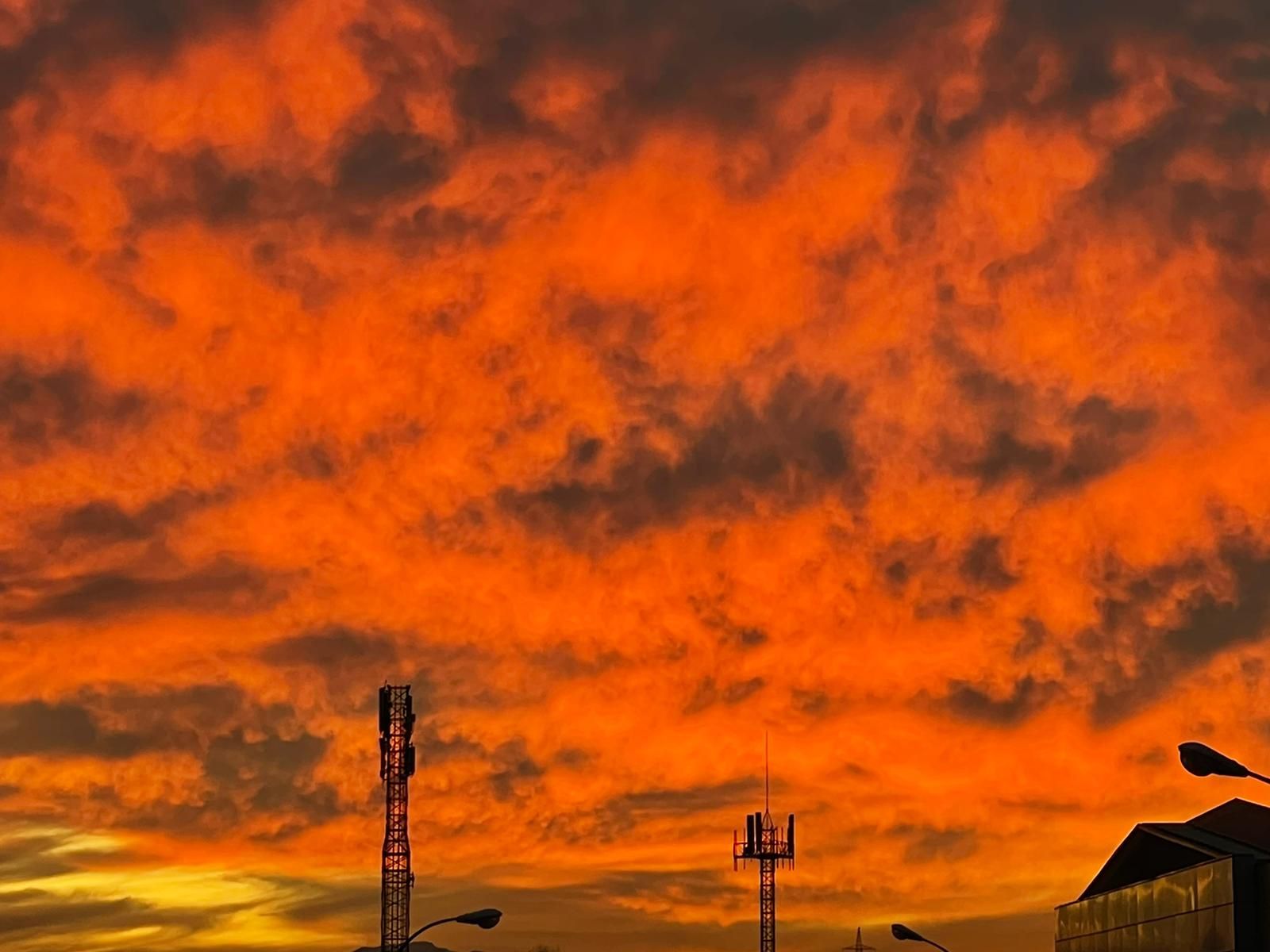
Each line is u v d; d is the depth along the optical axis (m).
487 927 63.28
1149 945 79.06
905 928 75.38
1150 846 81.88
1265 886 67.88
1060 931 94.00
